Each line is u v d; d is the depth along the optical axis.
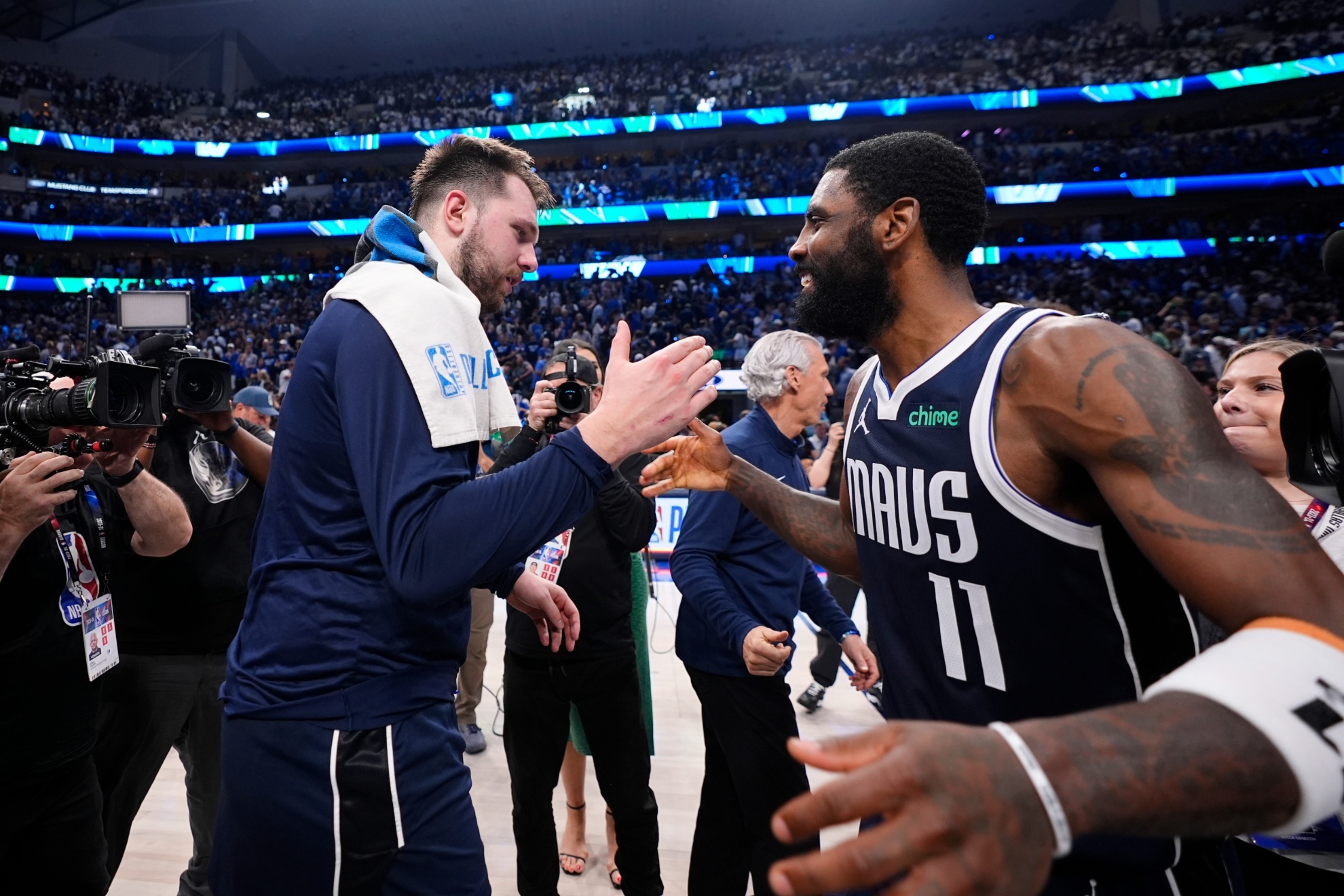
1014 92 18.25
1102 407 0.66
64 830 1.40
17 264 19.06
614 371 0.92
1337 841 1.15
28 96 20.94
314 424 0.96
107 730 1.75
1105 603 0.77
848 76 21.56
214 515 1.85
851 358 11.95
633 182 19.81
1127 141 18.00
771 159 20.09
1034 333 0.78
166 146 21.05
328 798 0.93
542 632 1.41
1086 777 0.43
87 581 1.44
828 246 0.93
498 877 2.15
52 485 1.15
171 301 3.90
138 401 1.17
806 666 4.13
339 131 22.27
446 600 0.85
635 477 1.98
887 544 0.94
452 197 1.14
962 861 0.40
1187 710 0.46
